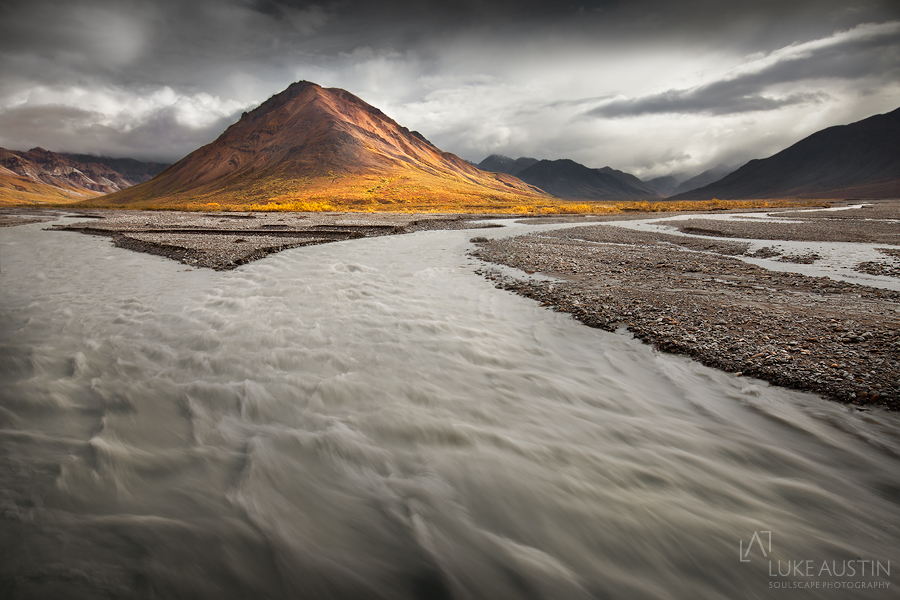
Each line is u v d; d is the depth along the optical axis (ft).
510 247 77.71
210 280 49.03
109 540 12.57
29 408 20.12
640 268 54.65
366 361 26.11
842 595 11.26
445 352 27.63
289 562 12.18
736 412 19.99
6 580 11.06
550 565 12.35
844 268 53.26
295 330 31.58
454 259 65.00
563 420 19.76
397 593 11.44
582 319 34.01
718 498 14.83
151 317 34.86
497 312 36.58
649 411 20.56
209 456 16.85
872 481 15.39
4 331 31.40
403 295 42.32
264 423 19.35
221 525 13.30
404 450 17.46
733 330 29.22
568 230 114.11
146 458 16.57
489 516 14.03
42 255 68.59
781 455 16.90
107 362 25.77
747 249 71.05
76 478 15.15
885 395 19.71
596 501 14.65
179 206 335.47
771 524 13.66
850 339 26.43
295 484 15.35
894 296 38.01
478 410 20.56
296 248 76.59
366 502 14.57
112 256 67.51
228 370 24.75
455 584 11.71
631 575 12.16
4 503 13.74
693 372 24.02
